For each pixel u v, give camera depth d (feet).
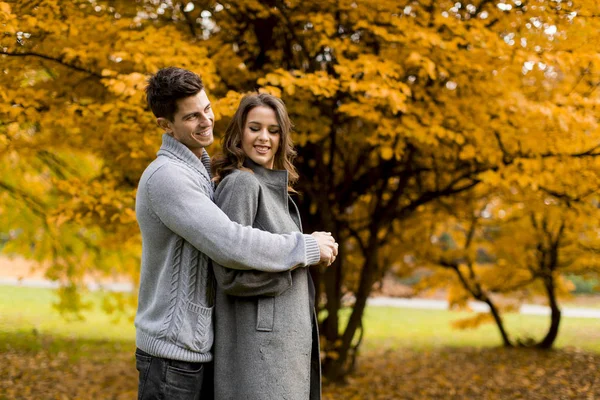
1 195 23.84
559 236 24.20
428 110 14.19
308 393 6.63
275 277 6.29
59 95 14.33
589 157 14.20
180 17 15.44
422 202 18.81
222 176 6.87
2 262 70.33
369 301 52.06
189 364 6.26
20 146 15.05
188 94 6.41
